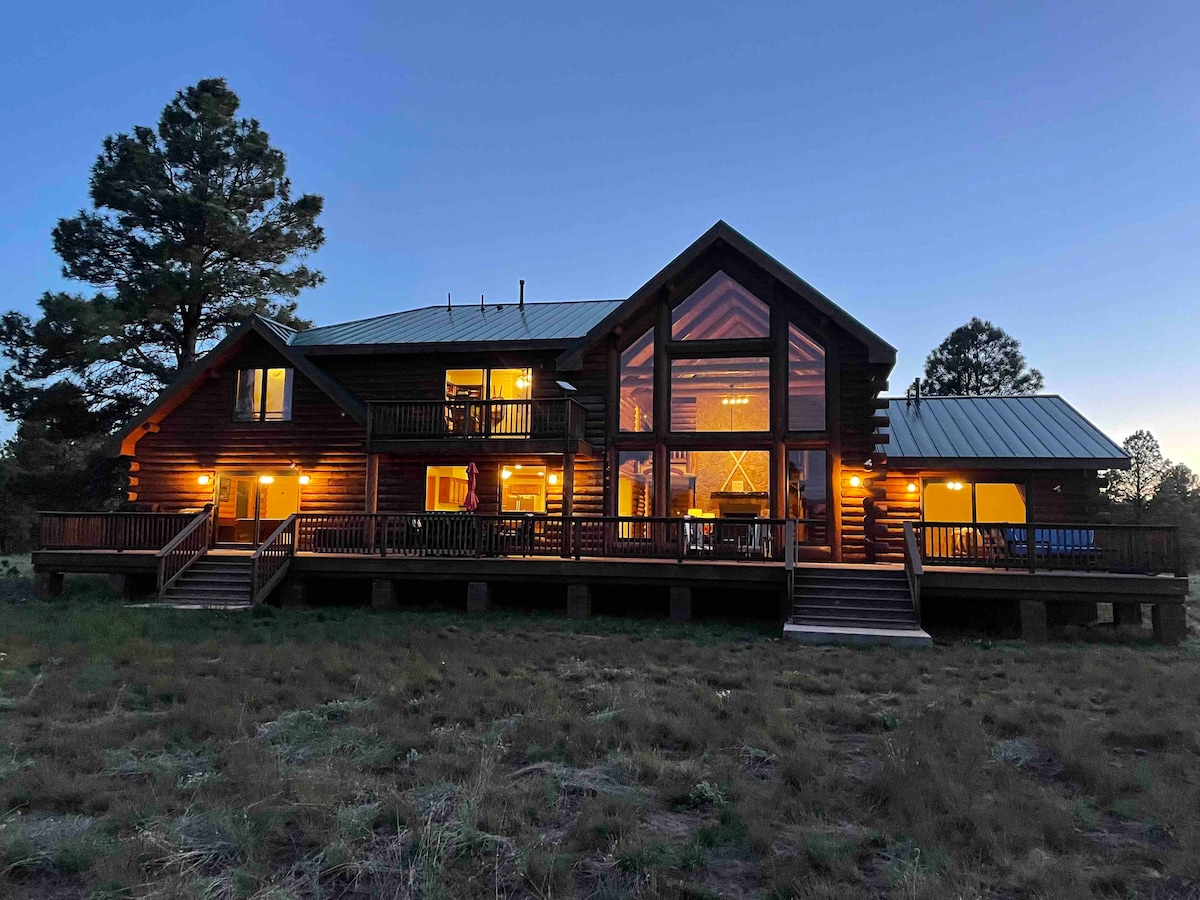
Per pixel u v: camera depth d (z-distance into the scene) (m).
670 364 19.34
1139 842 5.39
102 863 4.85
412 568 16.41
